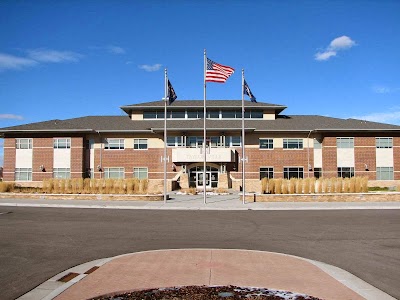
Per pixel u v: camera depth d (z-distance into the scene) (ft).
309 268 32.91
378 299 25.27
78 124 168.04
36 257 37.81
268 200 101.04
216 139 160.86
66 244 44.42
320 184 107.65
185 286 26.71
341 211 80.84
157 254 38.50
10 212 76.48
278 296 24.23
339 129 156.46
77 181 112.27
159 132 158.20
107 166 162.30
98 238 48.39
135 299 23.40
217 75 92.12
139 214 74.74
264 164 160.35
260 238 48.80
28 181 158.40
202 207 87.45
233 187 152.15
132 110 176.04
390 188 142.41
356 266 34.37
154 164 161.48
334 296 25.59
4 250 40.93
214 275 30.55
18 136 159.84
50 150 159.02
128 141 162.81
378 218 68.23
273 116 175.83
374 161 158.10
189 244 44.86
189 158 153.79
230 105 173.99
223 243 45.52
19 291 27.25
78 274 31.45
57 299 24.71
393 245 43.98
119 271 31.73
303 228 56.90
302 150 161.27
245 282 28.48
